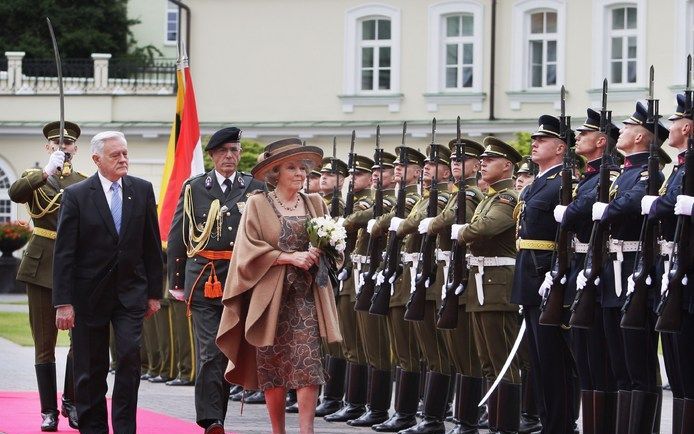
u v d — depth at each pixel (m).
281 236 10.63
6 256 37.62
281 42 34.69
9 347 20.89
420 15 33.44
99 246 11.01
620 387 10.32
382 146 33.91
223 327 10.66
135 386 11.00
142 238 11.20
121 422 10.90
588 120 11.12
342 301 14.23
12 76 38.06
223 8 35.06
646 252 9.73
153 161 36.41
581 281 10.21
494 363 11.84
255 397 15.16
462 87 33.12
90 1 50.72
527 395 12.93
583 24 31.64
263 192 10.79
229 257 11.95
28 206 12.39
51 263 12.30
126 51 51.75
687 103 9.95
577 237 10.69
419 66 33.47
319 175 15.74
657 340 10.23
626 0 30.98
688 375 9.70
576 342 10.66
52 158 12.12
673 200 9.52
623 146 10.59
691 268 9.46
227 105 35.06
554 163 11.30
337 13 34.22
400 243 12.98
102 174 11.14
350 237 14.51
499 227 11.59
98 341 11.08
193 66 35.25
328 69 34.34
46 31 49.78
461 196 11.85
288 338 10.55
